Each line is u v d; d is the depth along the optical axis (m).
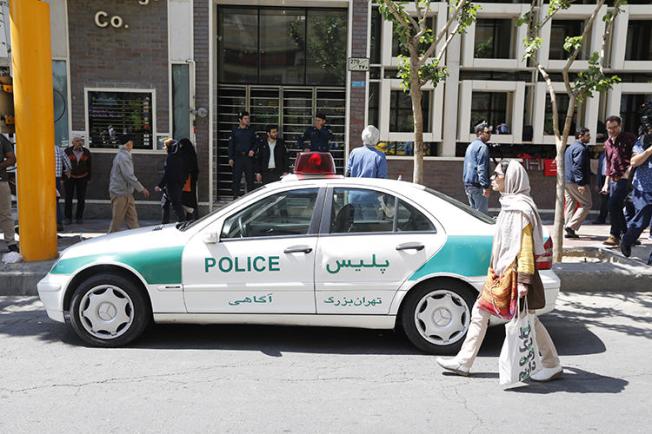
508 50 12.91
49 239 8.25
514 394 4.66
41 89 8.01
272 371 5.11
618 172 9.50
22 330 6.23
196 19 12.09
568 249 9.12
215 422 4.14
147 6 12.02
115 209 9.88
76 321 5.62
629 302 7.37
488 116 13.03
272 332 6.18
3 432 3.97
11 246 8.81
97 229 11.29
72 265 5.64
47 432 3.97
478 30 12.85
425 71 8.32
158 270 5.48
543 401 4.53
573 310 7.04
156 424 4.10
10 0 7.84
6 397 4.54
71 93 12.22
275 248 5.47
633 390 4.75
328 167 6.04
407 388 4.76
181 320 5.57
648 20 12.79
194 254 5.49
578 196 10.37
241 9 12.78
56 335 6.06
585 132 10.31
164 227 6.06
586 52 12.75
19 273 7.61
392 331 6.22
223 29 12.84
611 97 12.66
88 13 12.02
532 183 12.80
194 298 5.51
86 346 5.71
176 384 4.80
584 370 5.20
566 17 12.49
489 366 5.28
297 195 5.63
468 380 4.94
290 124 13.10
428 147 12.80
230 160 11.77
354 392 4.68
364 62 12.23
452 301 5.45
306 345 5.79
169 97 12.23
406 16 8.05
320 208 5.58
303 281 5.45
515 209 4.61
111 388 4.71
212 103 12.41
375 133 8.59
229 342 5.86
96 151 12.36
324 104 13.03
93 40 12.10
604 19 8.10
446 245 5.39
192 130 12.31
